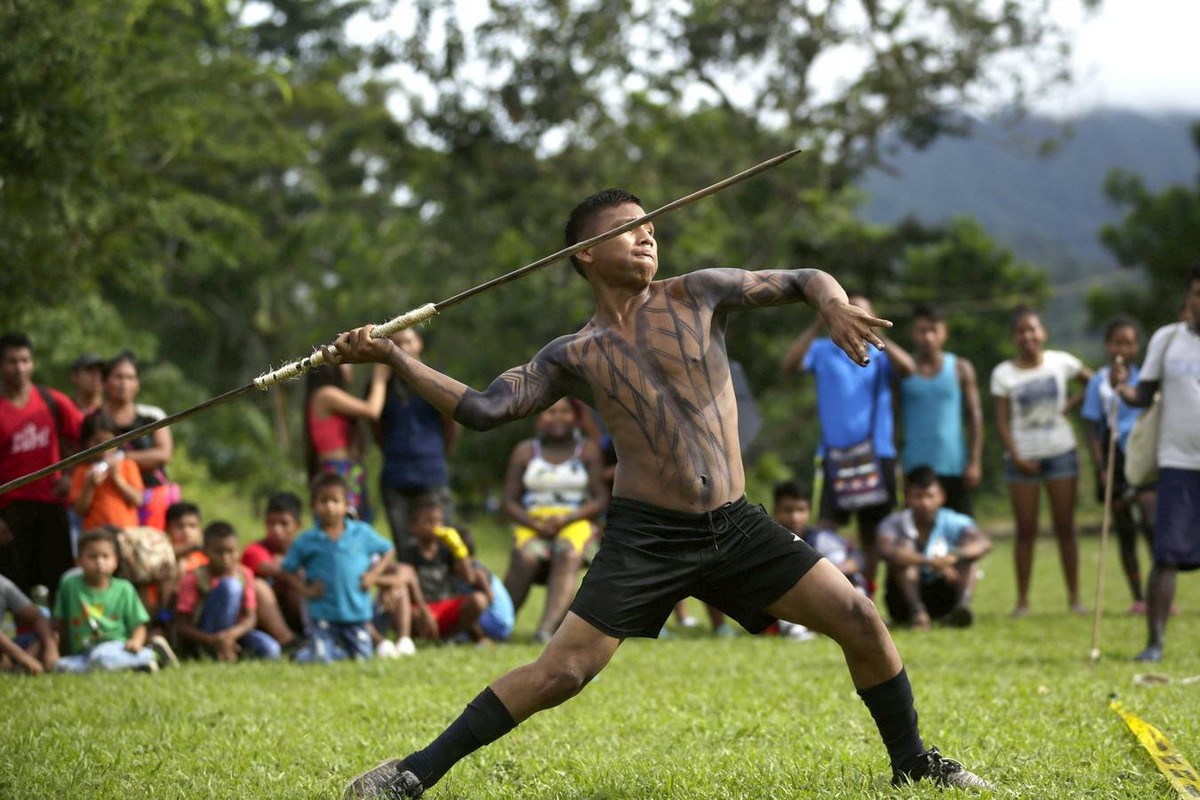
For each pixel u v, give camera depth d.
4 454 9.77
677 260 30.80
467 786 5.30
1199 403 8.76
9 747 6.05
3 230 13.27
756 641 10.70
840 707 7.09
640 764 5.58
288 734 6.39
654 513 4.76
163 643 9.16
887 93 31.41
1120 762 5.48
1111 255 37.88
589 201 4.93
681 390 4.80
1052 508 12.73
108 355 19.25
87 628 9.06
